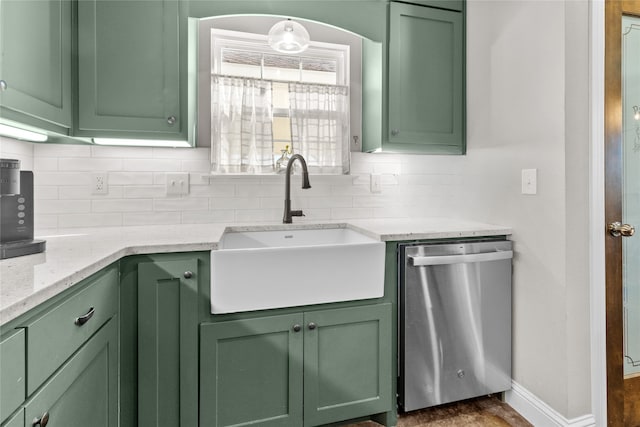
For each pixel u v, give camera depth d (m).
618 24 1.63
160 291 1.38
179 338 1.40
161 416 1.40
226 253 1.43
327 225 2.03
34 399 0.78
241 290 1.45
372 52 2.09
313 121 2.15
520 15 1.78
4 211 1.18
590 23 1.60
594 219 1.60
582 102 1.59
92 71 1.57
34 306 0.75
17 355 0.72
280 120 2.11
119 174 1.91
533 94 1.71
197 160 2.01
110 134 1.61
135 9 1.62
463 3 2.13
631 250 1.69
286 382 1.53
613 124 1.62
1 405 0.67
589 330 1.61
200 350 1.42
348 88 2.18
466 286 1.76
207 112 2.00
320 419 1.58
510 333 1.85
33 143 1.78
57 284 0.84
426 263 1.66
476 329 1.78
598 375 1.61
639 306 1.71
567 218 1.57
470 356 1.78
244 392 1.48
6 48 1.10
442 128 2.11
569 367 1.58
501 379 1.84
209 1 1.77
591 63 1.60
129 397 1.37
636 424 1.69
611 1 1.62
